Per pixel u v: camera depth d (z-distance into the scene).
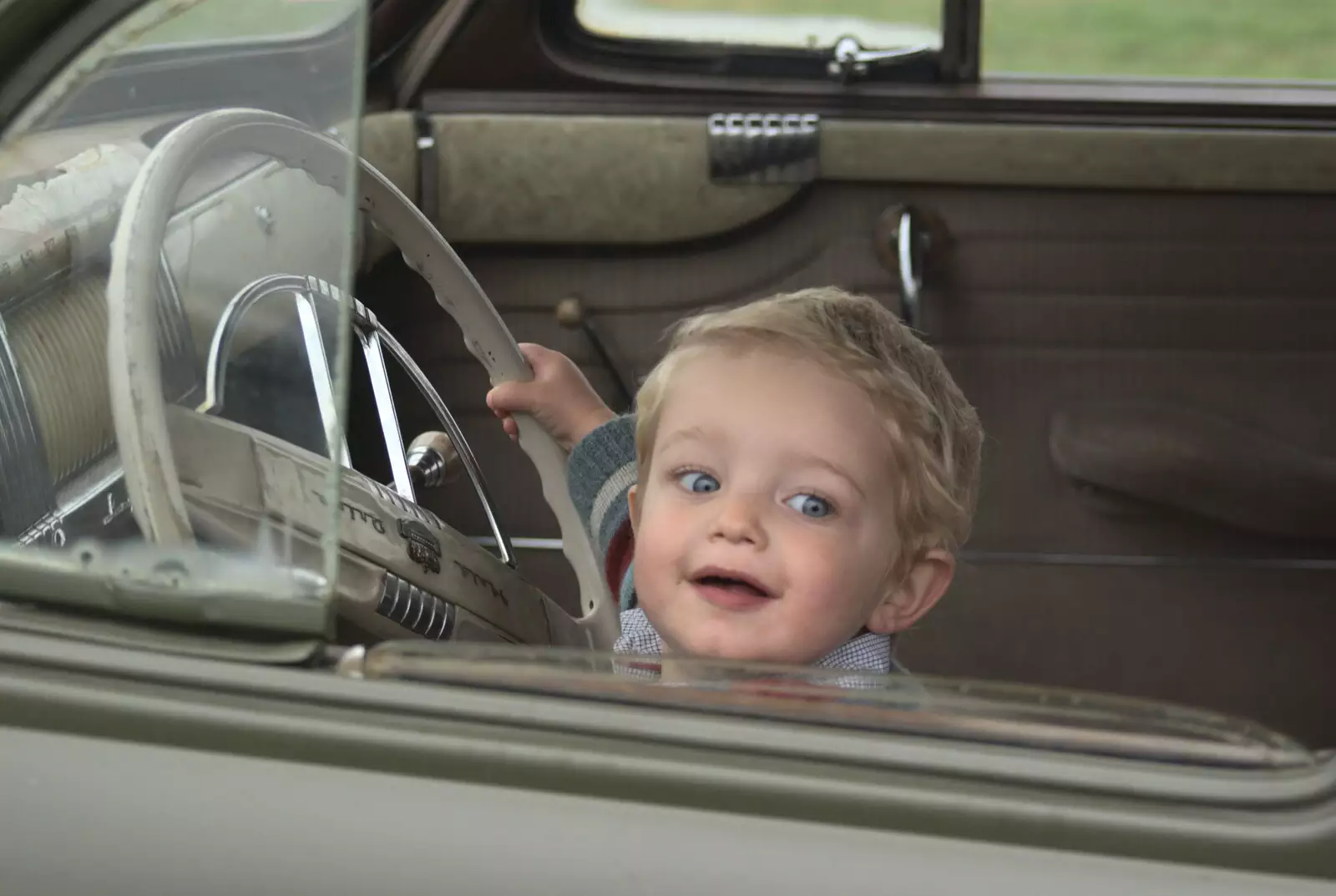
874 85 2.53
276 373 0.91
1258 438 2.58
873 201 2.54
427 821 0.78
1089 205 2.54
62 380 0.89
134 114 0.97
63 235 0.93
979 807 0.77
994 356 2.60
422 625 1.20
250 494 0.88
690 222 2.54
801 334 1.17
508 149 2.52
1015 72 2.54
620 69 2.55
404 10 2.46
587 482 1.49
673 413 1.16
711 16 2.53
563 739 0.80
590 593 1.55
